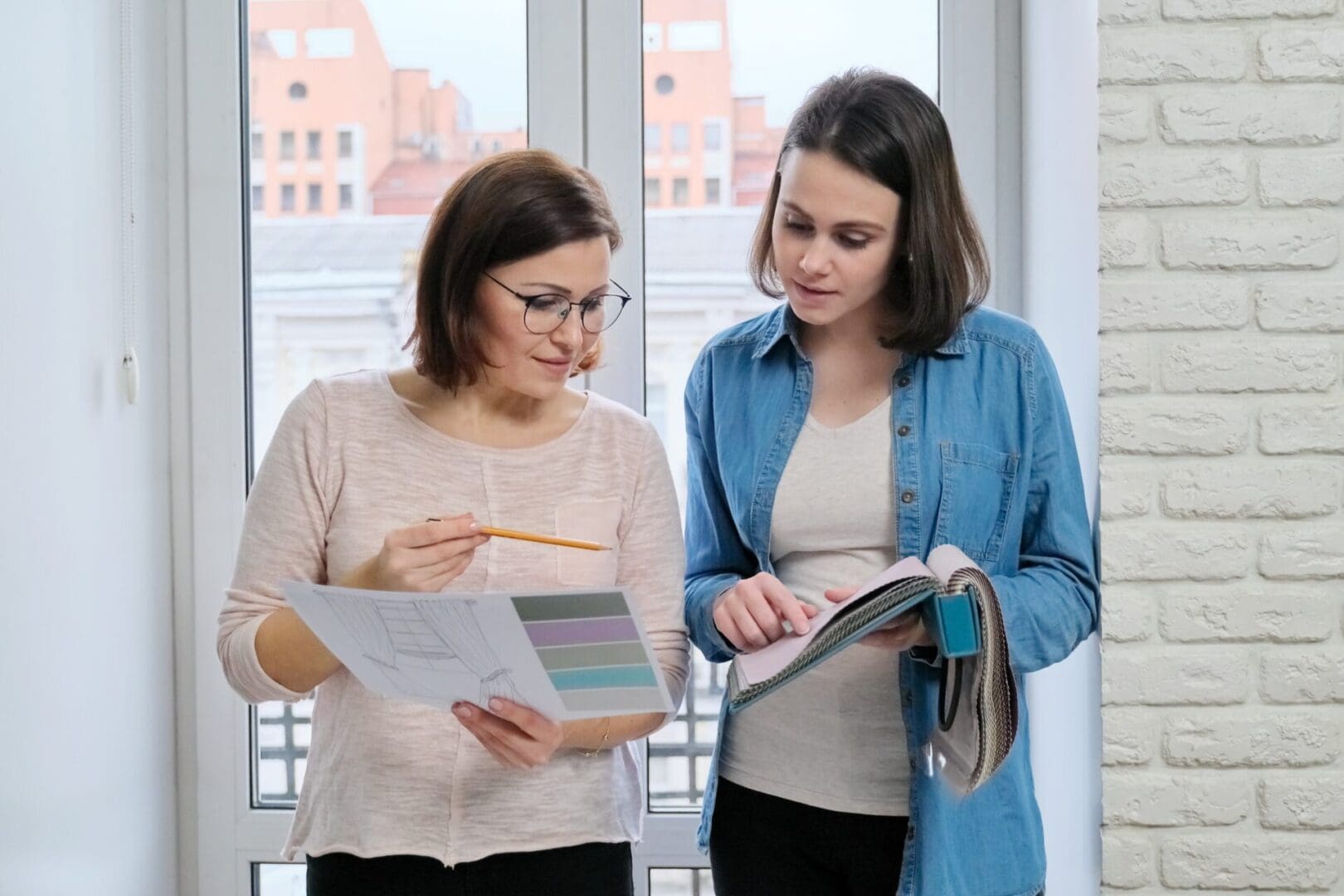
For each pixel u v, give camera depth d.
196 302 2.21
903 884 1.46
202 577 2.22
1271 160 1.71
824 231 1.44
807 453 1.54
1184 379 1.72
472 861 1.40
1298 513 1.71
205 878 2.24
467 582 1.44
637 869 2.20
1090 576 1.53
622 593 1.11
